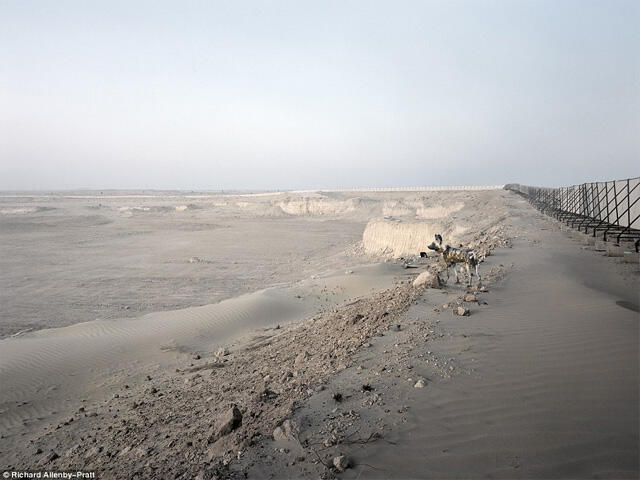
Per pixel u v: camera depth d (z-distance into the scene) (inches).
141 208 5182.1
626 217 1169.4
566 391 231.9
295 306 954.7
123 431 324.8
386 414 215.9
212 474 173.0
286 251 2428.6
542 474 164.4
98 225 3799.2
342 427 204.4
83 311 1249.4
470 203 3319.4
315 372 305.1
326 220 4173.2
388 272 1165.1
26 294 1470.2
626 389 229.5
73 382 576.7
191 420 290.8
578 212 1612.9
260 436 204.1
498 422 204.5
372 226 2197.3
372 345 334.3
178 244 2714.1
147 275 1800.0
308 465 175.9
